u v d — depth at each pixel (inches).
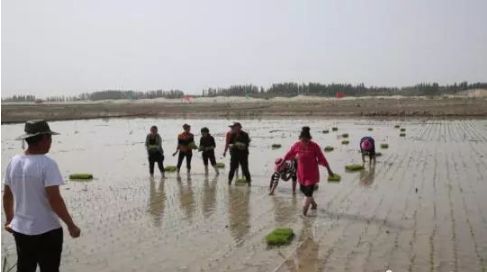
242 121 2240.4
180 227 430.9
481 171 717.3
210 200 543.8
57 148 1168.2
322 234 399.2
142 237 400.8
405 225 422.9
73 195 582.2
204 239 392.5
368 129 1590.8
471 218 443.5
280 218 456.8
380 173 716.0
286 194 572.7
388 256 340.8
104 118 2706.7
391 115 2433.6
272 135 1441.9
